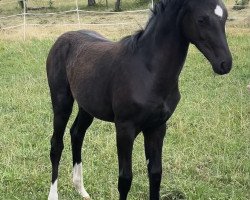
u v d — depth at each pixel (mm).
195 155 6016
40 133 6922
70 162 5867
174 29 3752
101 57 4281
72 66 4637
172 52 3793
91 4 28484
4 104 8375
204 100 8250
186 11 3629
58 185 5277
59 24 20000
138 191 5109
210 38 3473
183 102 8141
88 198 4941
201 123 7117
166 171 5652
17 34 16078
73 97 4836
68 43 4922
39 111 7875
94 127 7121
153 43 3846
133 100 3840
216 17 3461
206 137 6641
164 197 4996
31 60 12039
